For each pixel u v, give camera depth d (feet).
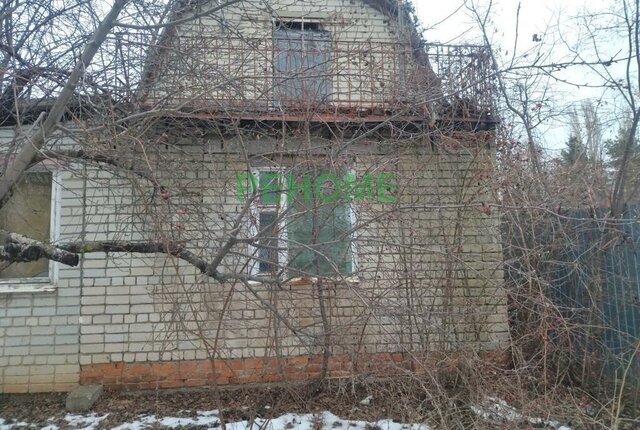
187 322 14.84
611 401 13.29
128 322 17.39
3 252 10.41
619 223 14.57
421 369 12.91
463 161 16.90
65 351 17.24
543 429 12.58
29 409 15.80
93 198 17.67
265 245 10.82
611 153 22.72
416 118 15.75
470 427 11.93
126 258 17.58
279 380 16.17
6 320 17.30
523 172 15.99
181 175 14.99
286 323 11.80
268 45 16.30
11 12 12.03
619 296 16.17
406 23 18.49
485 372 13.05
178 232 11.87
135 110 11.92
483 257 16.26
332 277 12.39
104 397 16.67
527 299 14.85
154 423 14.53
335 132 15.61
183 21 10.80
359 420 14.25
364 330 13.91
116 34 11.41
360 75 15.70
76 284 17.51
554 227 16.06
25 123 12.98
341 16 20.58
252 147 15.06
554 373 15.40
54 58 12.27
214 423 14.43
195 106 12.43
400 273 13.91
